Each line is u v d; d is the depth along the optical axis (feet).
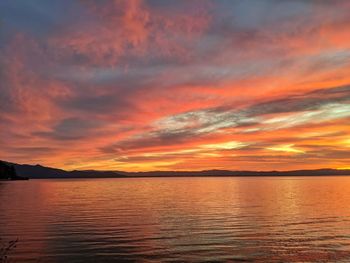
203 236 99.25
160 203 211.41
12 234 101.30
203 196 279.28
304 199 238.48
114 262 73.10
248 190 379.14
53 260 74.28
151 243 89.92
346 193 312.71
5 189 439.63
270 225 118.93
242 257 76.95
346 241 91.81
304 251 81.76
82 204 206.39
